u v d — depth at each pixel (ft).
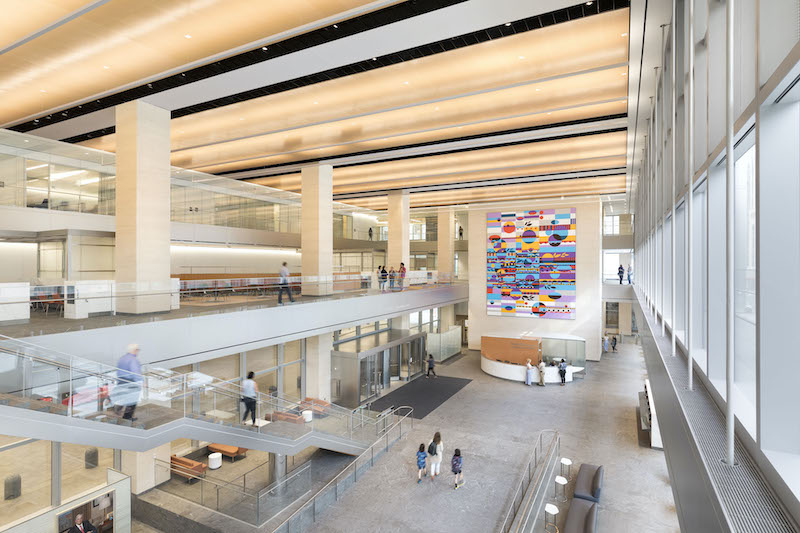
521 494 38.55
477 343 103.91
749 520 7.84
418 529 33.53
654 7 24.93
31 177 51.19
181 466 39.27
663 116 30.22
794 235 8.55
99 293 33.76
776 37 8.60
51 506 32.96
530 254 98.58
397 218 91.15
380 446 48.44
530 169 71.82
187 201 71.72
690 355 16.80
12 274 51.80
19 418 21.65
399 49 34.04
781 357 8.86
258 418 36.45
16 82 39.47
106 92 40.42
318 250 65.82
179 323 34.96
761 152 8.73
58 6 29.01
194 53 35.06
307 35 32.07
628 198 93.20
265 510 33.94
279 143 58.49
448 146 57.31
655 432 48.06
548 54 35.63
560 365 75.72
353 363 63.62
